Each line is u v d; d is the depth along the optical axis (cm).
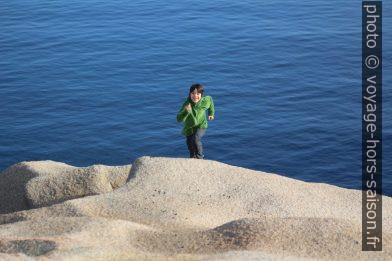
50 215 1502
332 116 4747
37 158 4278
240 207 1634
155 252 1247
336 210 1689
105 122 4762
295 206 1667
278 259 1163
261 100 5075
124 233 1319
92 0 8112
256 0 7950
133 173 1744
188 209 1580
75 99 5159
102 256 1173
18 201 1902
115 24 7112
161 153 4325
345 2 7750
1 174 2033
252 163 4131
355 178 3916
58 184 1778
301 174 3994
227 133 4497
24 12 7538
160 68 5822
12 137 4538
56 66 5881
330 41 6406
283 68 5750
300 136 4444
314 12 7412
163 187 1669
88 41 6556
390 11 7181
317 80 5453
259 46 6328
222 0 7981
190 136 1922
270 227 1310
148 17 7356
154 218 1509
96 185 1773
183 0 8025
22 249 1189
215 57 6062
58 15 7431
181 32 6812
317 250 1244
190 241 1291
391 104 4916
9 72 5722
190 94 1884
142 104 5066
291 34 6644
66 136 4559
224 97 5150
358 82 5375
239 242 1269
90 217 1378
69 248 1184
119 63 5959
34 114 4900
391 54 5966
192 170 1764
